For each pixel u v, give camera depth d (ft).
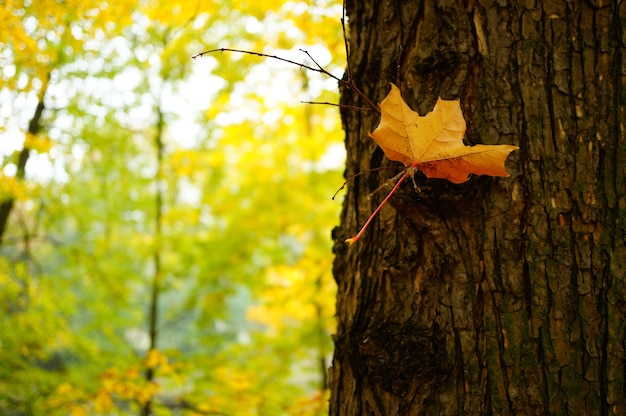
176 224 20.80
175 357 14.46
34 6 10.15
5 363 16.96
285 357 17.95
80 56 15.64
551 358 4.14
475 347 4.30
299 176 18.63
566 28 4.43
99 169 19.45
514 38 4.50
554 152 4.32
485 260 4.34
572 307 4.17
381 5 5.15
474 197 4.35
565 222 4.25
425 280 4.53
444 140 3.63
